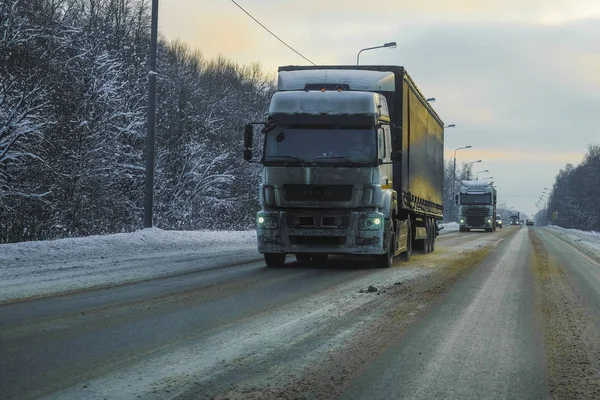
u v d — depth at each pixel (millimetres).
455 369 5082
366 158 12820
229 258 15578
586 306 8891
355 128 12969
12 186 20188
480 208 53031
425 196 19578
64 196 23844
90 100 25375
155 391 4223
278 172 12961
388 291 9695
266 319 7035
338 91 13344
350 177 12766
